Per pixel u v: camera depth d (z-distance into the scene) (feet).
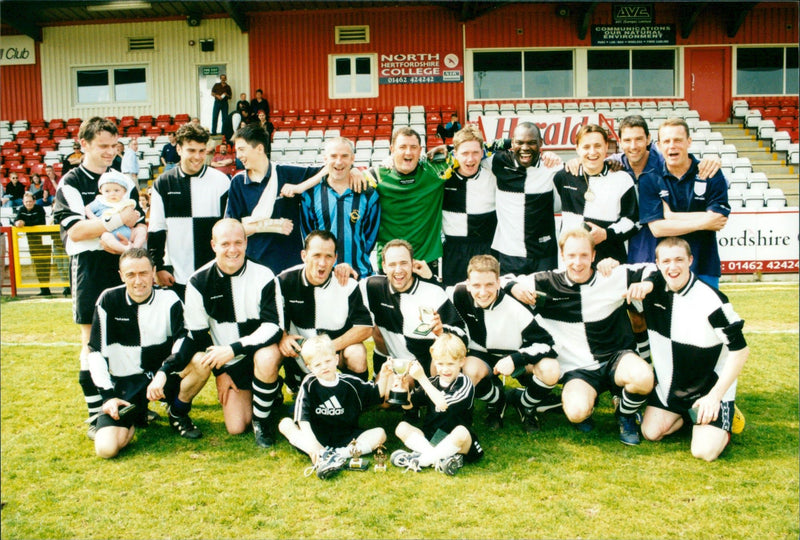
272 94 55.98
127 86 57.88
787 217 32.40
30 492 9.49
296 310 12.11
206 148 13.69
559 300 11.80
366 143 48.57
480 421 12.52
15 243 31.99
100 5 53.31
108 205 12.50
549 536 8.06
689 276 10.82
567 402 11.41
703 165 12.34
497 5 52.75
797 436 11.33
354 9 54.49
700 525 8.30
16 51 57.26
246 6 53.88
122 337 11.53
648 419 11.41
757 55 54.60
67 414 13.02
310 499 9.16
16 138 55.06
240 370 12.01
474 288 11.34
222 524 8.49
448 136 47.26
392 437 11.66
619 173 13.17
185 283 14.11
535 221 14.25
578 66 54.24
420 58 54.65
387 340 12.44
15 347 19.07
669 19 53.72
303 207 13.87
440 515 8.61
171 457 10.82
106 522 8.57
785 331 19.60
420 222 14.15
